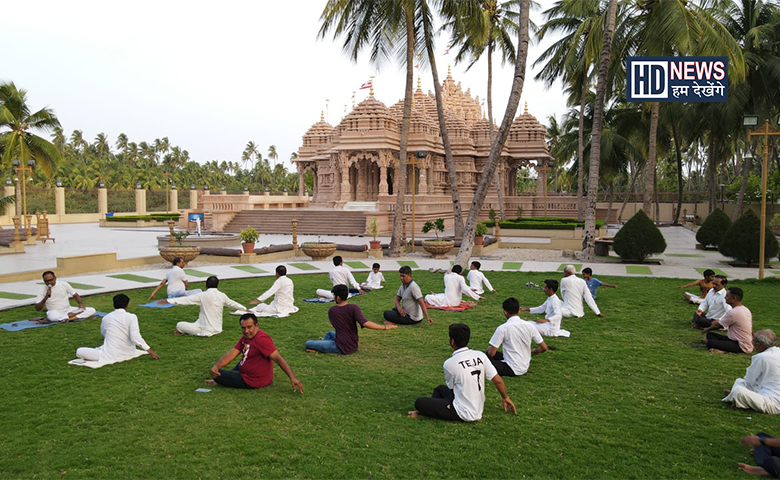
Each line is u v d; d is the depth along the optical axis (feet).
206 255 65.51
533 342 29.94
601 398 21.68
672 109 106.63
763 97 94.79
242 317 22.20
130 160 311.27
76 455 16.62
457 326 19.74
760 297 42.57
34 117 106.01
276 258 68.44
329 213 115.65
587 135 132.26
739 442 17.81
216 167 364.99
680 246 87.10
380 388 22.56
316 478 15.38
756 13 91.45
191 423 18.98
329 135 165.37
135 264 60.70
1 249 76.23
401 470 15.87
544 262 65.36
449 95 182.39
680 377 24.30
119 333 25.90
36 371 24.50
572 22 98.84
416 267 61.05
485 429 18.65
